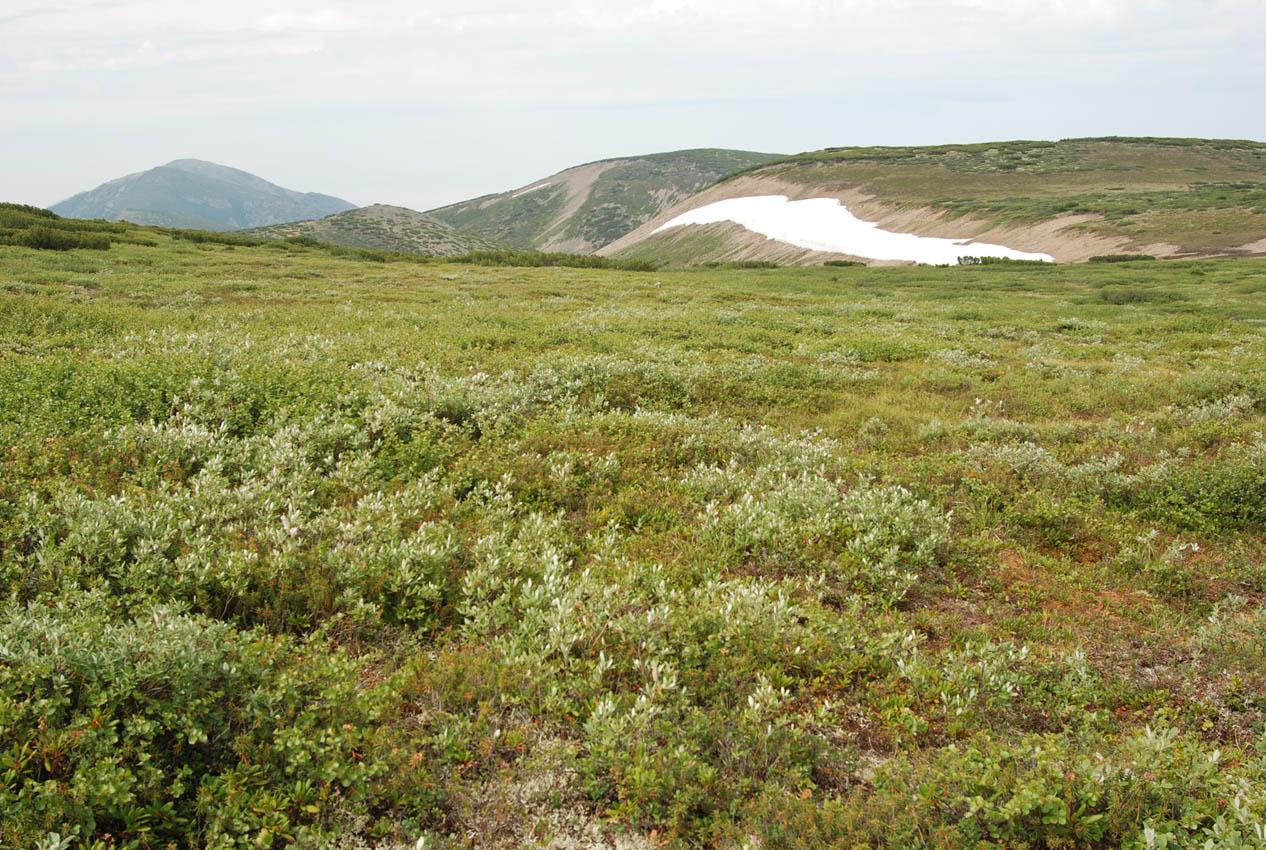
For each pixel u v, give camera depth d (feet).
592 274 171.01
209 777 12.26
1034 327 90.33
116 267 111.55
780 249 400.67
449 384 38.93
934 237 342.23
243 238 206.08
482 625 17.69
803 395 49.42
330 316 72.13
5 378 34.32
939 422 40.78
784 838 12.26
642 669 16.37
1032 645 18.89
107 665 13.01
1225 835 11.96
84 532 18.80
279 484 25.30
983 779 12.98
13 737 11.86
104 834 11.44
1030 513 27.84
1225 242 224.74
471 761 13.62
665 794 13.01
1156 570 23.54
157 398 32.83
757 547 23.75
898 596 20.86
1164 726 15.23
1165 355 68.90
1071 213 305.32
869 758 14.93
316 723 13.67
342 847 11.69
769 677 16.65
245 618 18.07
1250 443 36.91
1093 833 12.39
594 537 24.07
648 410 42.27
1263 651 18.33
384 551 20.17
